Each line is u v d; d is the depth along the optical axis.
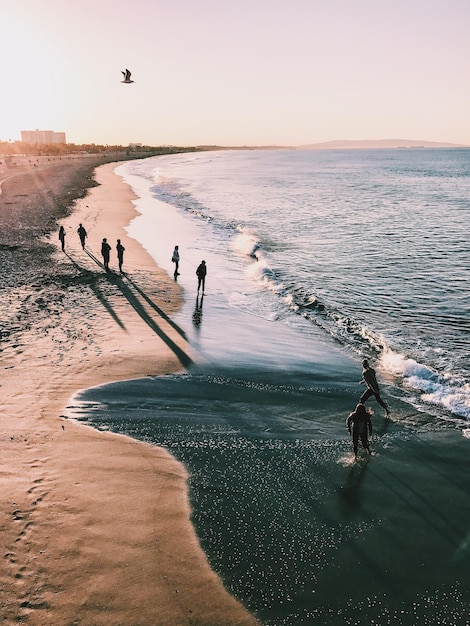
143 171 111.44
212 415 10.25
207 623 5.39
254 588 5.92
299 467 8.59
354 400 11.30
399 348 14.87
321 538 6.86
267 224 39.59
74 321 15.38
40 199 47.47
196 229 35.78
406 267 25.61
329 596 5.88
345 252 29.27
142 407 10.38
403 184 83.31
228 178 97.31
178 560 6.25
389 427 10.16
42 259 23.31
